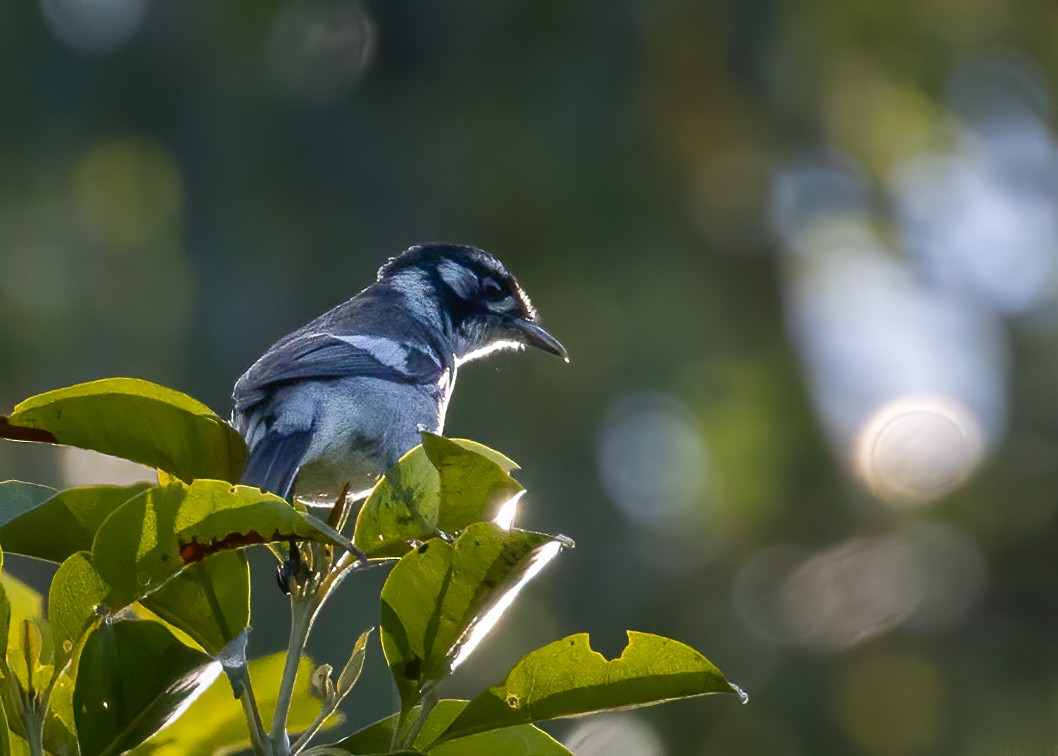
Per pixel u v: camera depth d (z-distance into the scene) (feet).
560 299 50.21
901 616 44.70
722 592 47.26
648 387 49.60
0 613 14.48
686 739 41.88
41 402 15.79
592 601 46.50
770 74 53.11
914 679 44.01
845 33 54.90
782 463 49.80
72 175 52.95
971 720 42.68
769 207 53.42
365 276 51.26
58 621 14.71
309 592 15.30
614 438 49.06
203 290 51.26
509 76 52.01
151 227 53.06
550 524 46.85
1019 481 46.34
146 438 16.17
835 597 45.65
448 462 15.10
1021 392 48.65
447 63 52.39
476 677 42.14
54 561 16.06
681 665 14.99
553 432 48.06
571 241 50.78
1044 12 55.57
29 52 52.60
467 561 14.64
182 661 14.94
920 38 55.31
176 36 52.95
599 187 51.06
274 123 52.42
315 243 51.62
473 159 51.06
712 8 52.29
